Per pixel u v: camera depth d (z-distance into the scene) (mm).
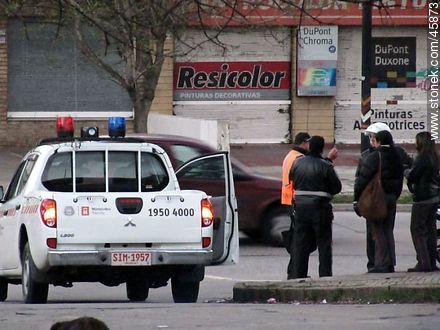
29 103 95000
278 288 35000
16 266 35375
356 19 96312
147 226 32875
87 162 34500
